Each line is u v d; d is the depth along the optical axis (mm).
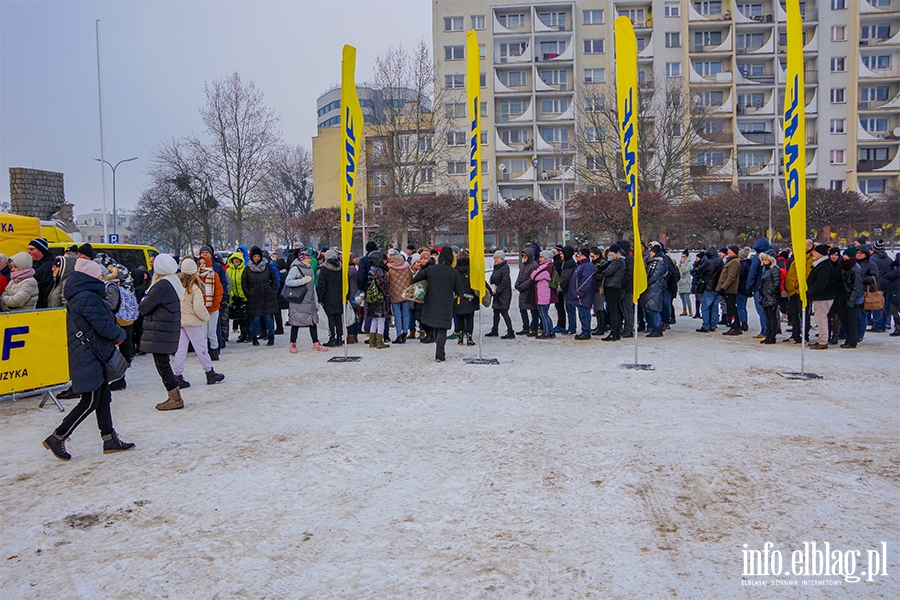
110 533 4043
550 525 4039
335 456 5449
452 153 47781
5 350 7160
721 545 3730
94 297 5453
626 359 10055
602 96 42344
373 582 3375
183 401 7594
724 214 33062
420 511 4289
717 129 48219
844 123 48406
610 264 11953
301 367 9859
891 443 5543
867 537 3797
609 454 5363
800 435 5820
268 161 34969
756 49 48344
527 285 12758
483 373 9039
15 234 10531
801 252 8562
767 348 11109
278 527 4078
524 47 50062
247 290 12109
